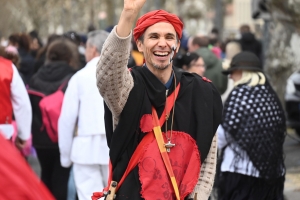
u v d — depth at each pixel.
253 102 8.76
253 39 23.03
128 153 5.81
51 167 11.09
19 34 16.03
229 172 8.77
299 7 16.69
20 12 48.69
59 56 11.09
